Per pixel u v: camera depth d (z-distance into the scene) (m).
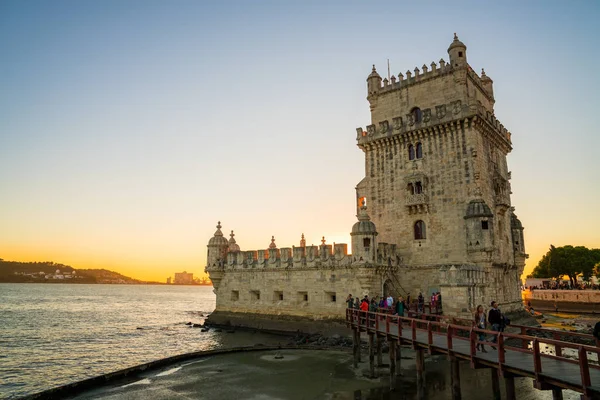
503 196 50.69
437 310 39.53
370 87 55.28
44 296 186.75
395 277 48.12
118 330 68.25
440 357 37.03
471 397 26.25
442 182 46.97
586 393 14.97
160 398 27.03
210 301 187.00
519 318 49.34
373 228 45.19
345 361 36.25
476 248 43.06
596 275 103.62
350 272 45.84
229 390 28.59
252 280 55.94
